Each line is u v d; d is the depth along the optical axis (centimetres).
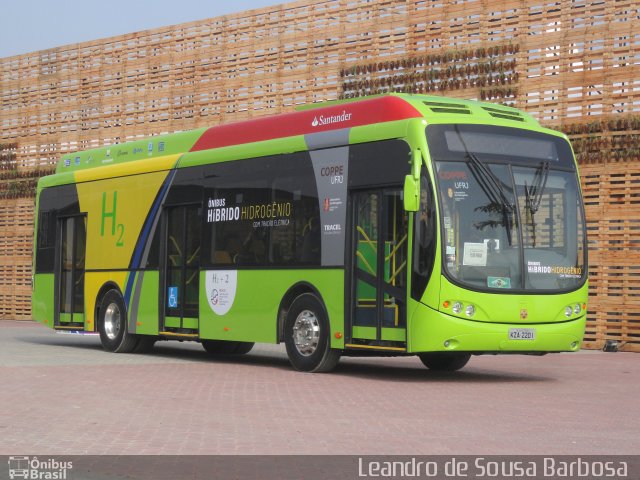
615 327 2122
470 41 2266
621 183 2091
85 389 1305
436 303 1398
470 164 1447
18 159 3234
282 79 2553
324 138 1584
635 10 2077
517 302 1435
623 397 1292
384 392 1320
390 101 1500
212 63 2708
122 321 2008
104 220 2073
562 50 2153
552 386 1426
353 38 2428
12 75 3253
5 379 1420
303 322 1595
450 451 872
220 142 1820
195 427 997
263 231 1683
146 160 1983
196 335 1819
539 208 1486
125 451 863
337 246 1540
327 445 899
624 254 2081
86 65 3039
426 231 1409
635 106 2070
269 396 1258
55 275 2202
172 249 1897
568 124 2134
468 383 1457
